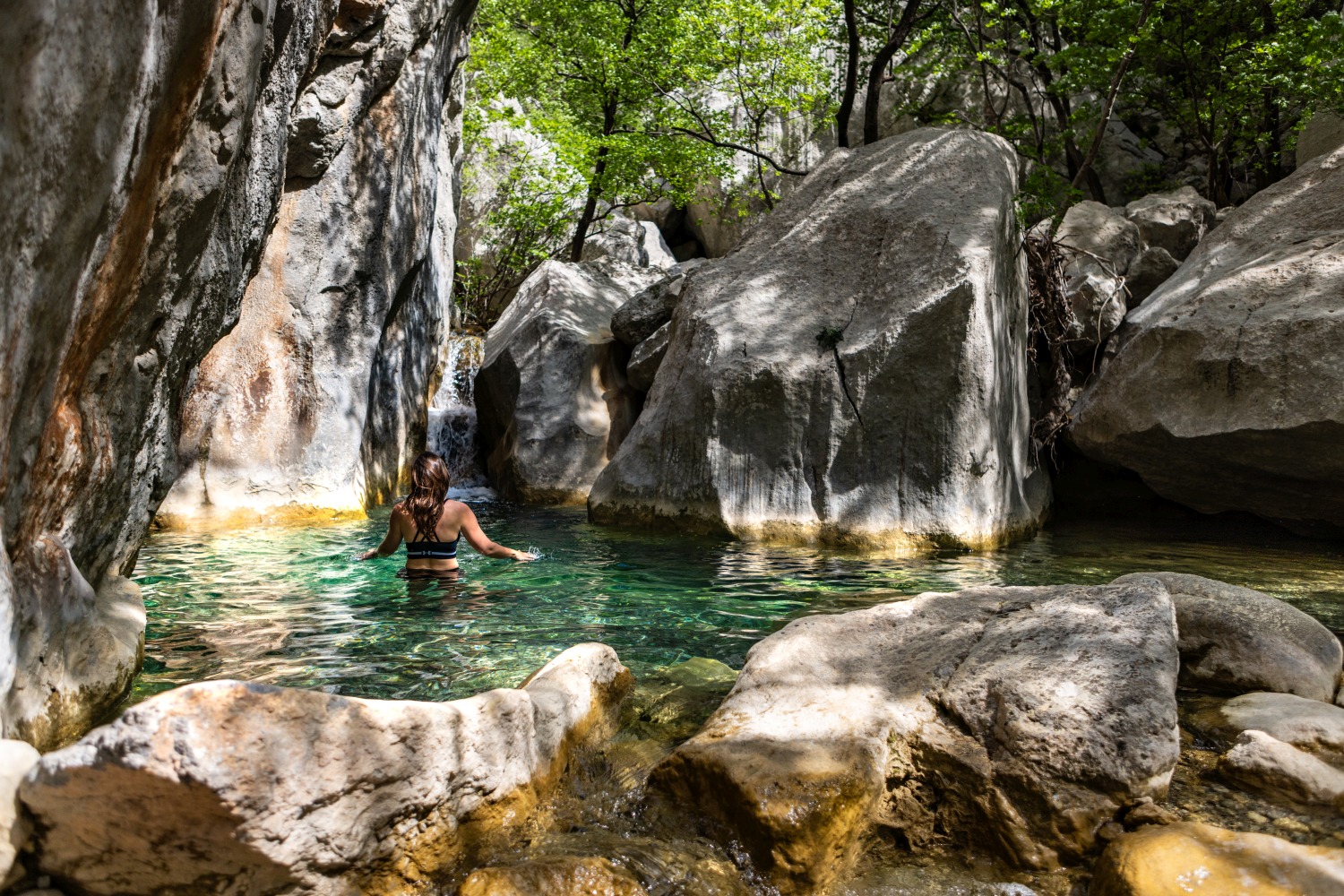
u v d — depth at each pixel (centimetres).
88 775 194
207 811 194
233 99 340
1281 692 385
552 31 1775
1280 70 1269
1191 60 1398
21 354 244
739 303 921
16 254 228
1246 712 360
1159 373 866
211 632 474
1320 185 947
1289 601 584
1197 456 848
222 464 863
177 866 202
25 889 202
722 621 527
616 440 1195
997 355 849
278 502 888
